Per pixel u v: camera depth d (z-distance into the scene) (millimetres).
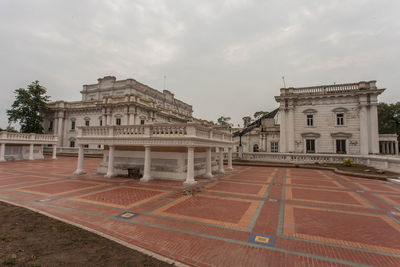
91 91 43875
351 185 11188
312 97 27266
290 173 16375
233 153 28031
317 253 4055
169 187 10195
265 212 6496
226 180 12609
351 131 25641
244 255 3945
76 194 8594
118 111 34625
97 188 9828
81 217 5914
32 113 39688
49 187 9922
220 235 4828
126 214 6203
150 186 10391
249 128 34250
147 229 5133
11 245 4109
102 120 36438
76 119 40344
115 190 9422
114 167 14086
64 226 5133
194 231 5039
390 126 44500
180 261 3707
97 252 3912
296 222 5676
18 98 38625
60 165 20391
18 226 5078
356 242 4539
